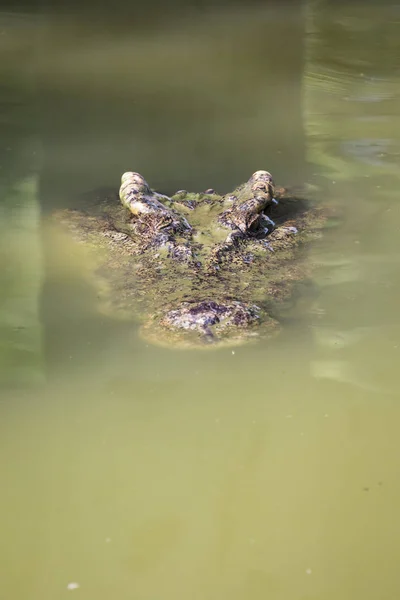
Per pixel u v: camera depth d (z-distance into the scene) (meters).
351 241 6.01
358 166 7.61
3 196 7.04
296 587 2.98
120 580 3.03
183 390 4.16
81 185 7.28
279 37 13.12
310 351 4.50
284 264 5.57
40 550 3.18
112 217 6.45
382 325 4.79
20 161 7.90
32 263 5.77
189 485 3.50
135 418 3.95
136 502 3.42
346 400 4.07
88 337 4.71
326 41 12.77
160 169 7.66
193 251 5.61
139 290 5.18
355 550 3.14
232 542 3.20
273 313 4.89
